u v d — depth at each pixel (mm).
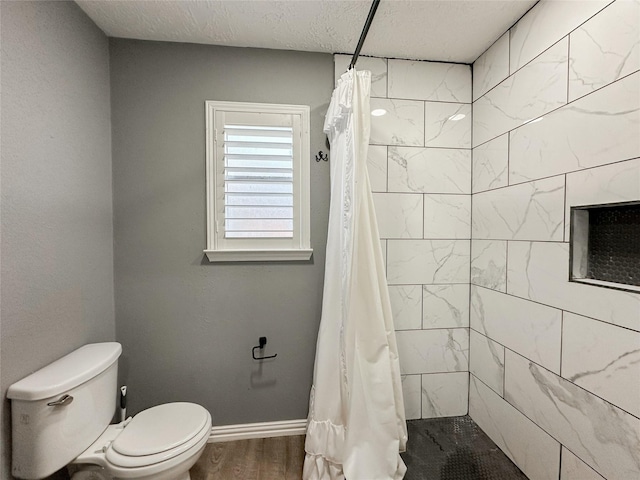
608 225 1009
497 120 1479
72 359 1131
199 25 1378
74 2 1227
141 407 1525
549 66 1165
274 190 1584
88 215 1312
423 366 1690
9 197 935
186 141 1527
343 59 1609
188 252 1545
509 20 1340
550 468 1156
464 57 1640
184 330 1550
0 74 905
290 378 1625
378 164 1636
